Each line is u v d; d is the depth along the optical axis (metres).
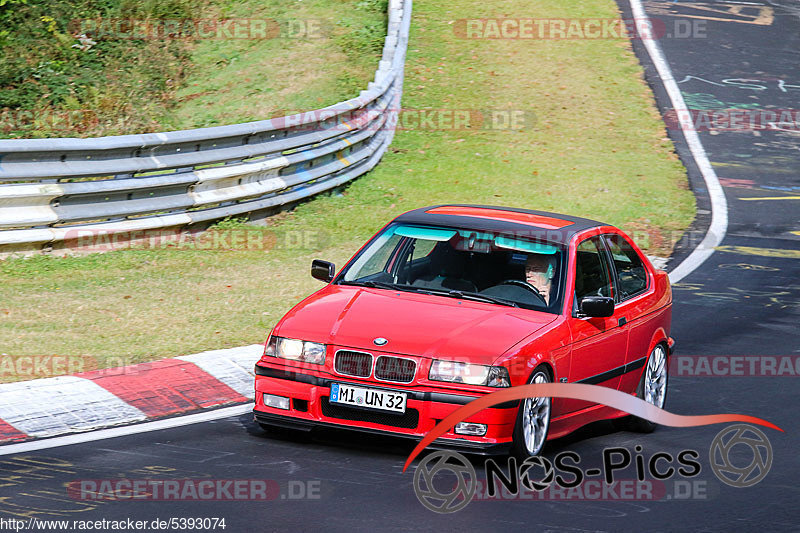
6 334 30.06
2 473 19.94
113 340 30.31
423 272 25.30
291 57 76.81
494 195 58.22
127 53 74.56
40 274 36.91
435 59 83.19
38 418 23.66
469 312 23.25
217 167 45.41
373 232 48.66
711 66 93.00
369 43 80.25
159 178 42.16
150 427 23.70
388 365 21.55
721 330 37.34
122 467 20.67
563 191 60.53
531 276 24.67
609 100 80.19
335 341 21.97
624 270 27.53
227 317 33.88
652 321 27.42
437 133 69.19
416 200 55.69
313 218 50.00
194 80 73.00
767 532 18.67
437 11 94.56
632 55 91.94
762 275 47.00
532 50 88.06
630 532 18.27
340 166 55.09
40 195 37.69
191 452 21.86
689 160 70.31
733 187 65.62
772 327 38.03
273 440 23.03
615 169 66.06
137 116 66.31
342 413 21.78
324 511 18.45
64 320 32.00
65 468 20.44
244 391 27.19
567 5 101.94
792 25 110.88
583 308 23.86
